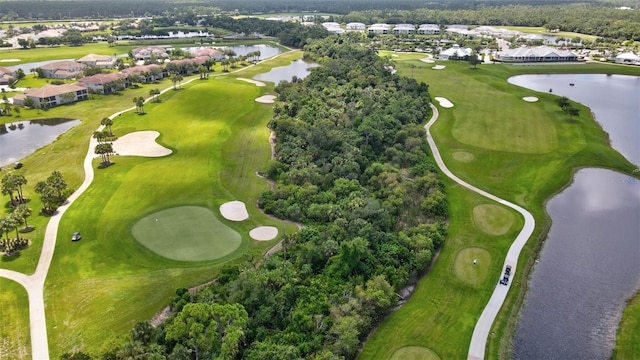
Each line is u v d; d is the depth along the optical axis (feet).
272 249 233.35
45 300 196.24
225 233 248.93
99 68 616.39
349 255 207.51
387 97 453.17
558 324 192.85
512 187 310.86
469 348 177.88
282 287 193.36
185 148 369.09
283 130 380.37
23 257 225.35
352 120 392.27
